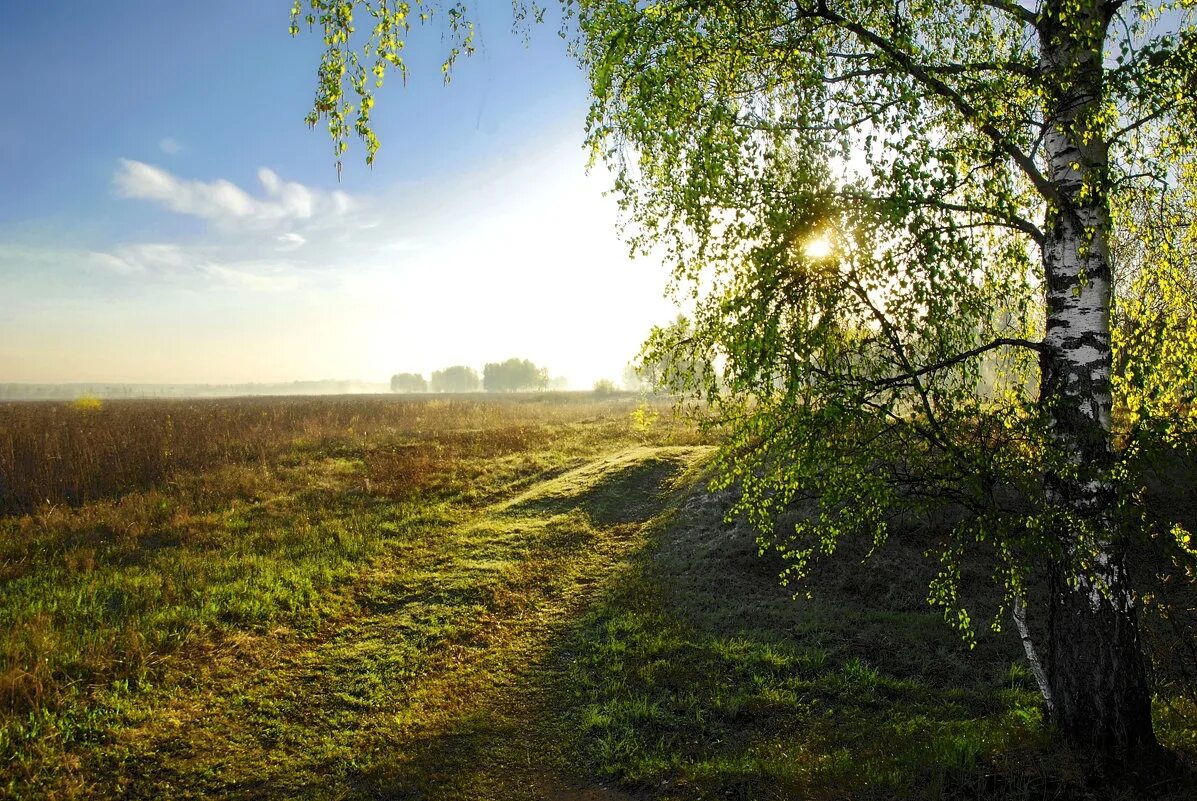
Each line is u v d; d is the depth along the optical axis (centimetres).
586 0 566
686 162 496
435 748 709
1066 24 471
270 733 736
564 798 622
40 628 895
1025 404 486
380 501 1692
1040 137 477
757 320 457
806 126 462
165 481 1808
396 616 1044
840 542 1175
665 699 780
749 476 588
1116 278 642
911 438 518
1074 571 480
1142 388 577
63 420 2922
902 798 526
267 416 3359
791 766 615
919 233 426
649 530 1404
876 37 484
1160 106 460
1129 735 518
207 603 1025
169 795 630
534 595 1116
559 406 5144
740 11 486
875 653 874
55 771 643
